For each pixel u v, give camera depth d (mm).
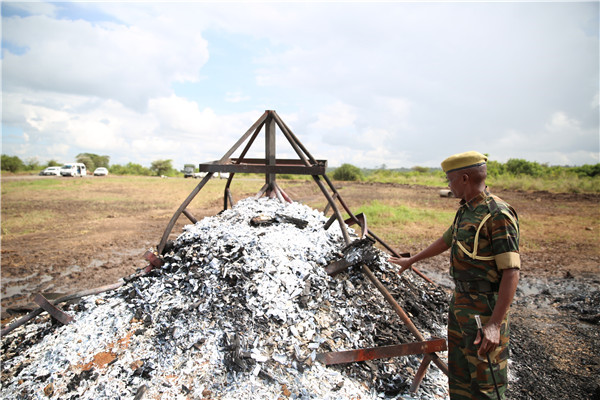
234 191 19906
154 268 3182
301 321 2604
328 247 3240
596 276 5633
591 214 11594
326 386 2240
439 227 9383
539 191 18672
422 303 3354
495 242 1799
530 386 2719
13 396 2311
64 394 2262
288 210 3963
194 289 2795
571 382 2760
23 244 8195
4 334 2865
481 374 1843
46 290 5250
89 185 25406
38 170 45375
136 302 2869
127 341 2566
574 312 4207
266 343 2424
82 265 6512
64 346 2615
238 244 3068
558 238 8312
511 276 1743
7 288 5348
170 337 2516
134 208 14539
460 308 1953
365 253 2920
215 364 2332
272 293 2709
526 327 3773
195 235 3287
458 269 1971
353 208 12781
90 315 2881
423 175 32719
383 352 2383
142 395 2172
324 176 3629
